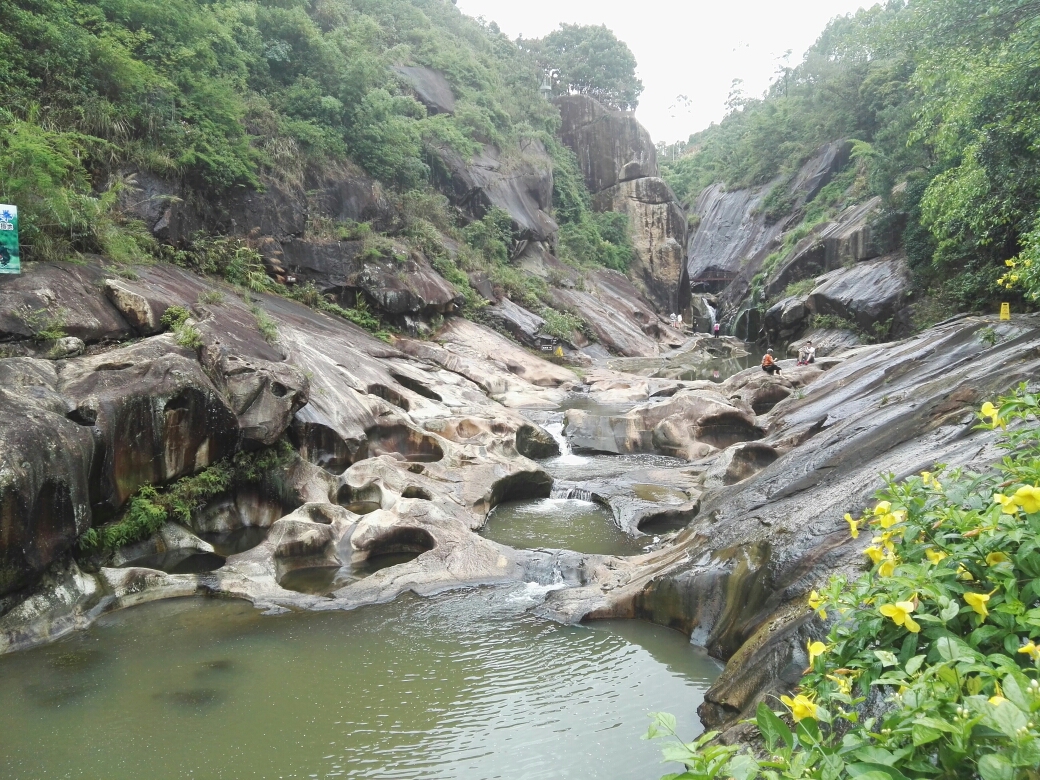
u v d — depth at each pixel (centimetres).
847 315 2928
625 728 596
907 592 305
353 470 1195
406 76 3744
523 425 1627
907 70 3503
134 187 1645
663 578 816
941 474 621
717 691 589
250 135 2139
